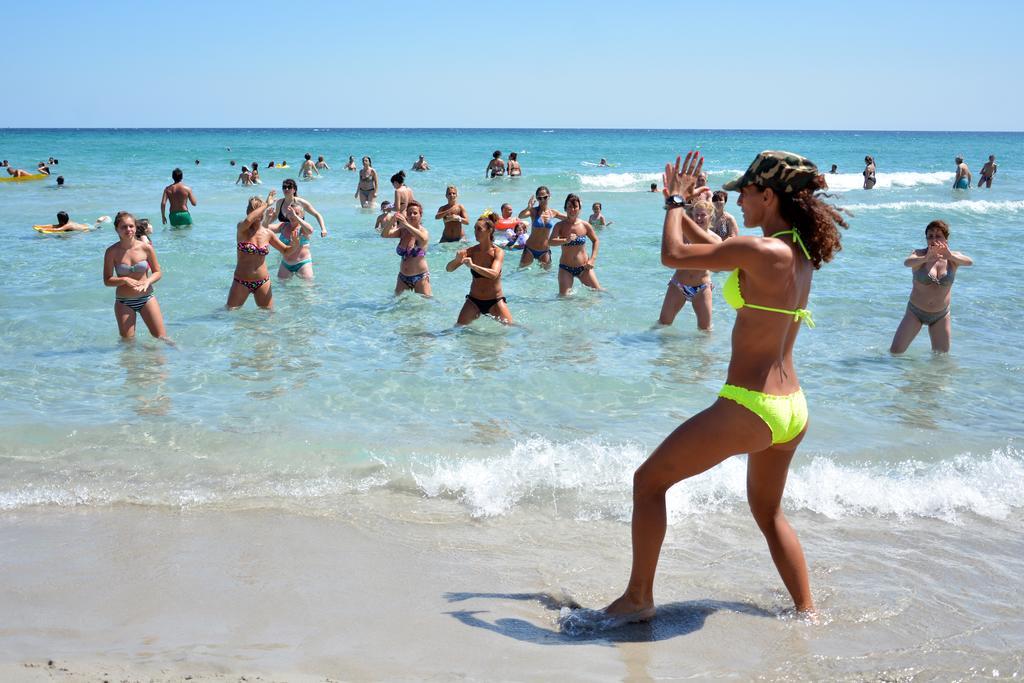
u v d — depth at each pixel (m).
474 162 49.75
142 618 3.57
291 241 11.99
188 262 13.02
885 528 4.64
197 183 30.58
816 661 3.29
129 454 5.63
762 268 3.26
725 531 4.59
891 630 3.56
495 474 5.31
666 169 3.59
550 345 8.85
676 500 4.93
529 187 29.86
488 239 9.59
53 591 3.80
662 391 7.29
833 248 3.37
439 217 15.56
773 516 3.66
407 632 3.49
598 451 5.77
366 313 10.19
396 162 50.34
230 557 4.18
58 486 5.05
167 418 6.41
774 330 3.30
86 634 3.41
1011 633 3.53
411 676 3.12
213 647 3.31
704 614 3.70
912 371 7.98
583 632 3.54
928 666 3.25
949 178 37.69
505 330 9.46
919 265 8.42
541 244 13.33
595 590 3.93
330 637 3.43
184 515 4.68
